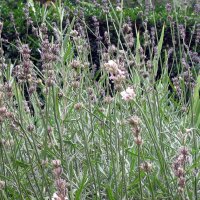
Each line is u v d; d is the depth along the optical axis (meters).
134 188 3.41
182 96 4.65
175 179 3.30
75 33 4.44
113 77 2.67
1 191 3.02
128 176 3.59
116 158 3.54
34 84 3.94
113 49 4.11
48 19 7.82
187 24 8.12
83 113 4.29
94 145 3.98
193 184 3.40
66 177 3.36
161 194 3.46
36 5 8.73
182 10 8.62
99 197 3.23
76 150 3.82
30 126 3.14
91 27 8.36
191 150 3.75
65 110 4.08
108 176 3.60
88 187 3.71
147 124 3.32
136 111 4.00
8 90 3.43
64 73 4.52
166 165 3.35
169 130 4.07
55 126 4.18
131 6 11.12
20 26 8.05
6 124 3.71
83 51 4.78
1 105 2.76
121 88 2.66
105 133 3.74
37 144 3.81
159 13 9.01
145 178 3.68
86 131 4.18
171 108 5.22
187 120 4.36
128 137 4.11
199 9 7.73
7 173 3.59
